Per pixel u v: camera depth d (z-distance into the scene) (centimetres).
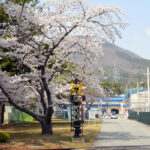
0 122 3284
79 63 2108
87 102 4481
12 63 1947
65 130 2509
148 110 5172
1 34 1823
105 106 9588
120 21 1798
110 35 1853
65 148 1354
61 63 2022
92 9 1791
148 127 3325
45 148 1334
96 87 2259
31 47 1894
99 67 2094
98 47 1944
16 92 2128
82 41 1919
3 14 1838
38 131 2492
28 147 1349
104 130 2647
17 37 1864
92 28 1844
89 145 1481
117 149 1338
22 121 4181
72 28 1823
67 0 1822
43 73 1900
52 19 1744
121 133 2300
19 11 1747
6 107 3825
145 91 7469
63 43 1958
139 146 1440
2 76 1906
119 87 9256
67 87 2178
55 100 2288
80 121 1788
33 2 2147
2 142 1505
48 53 1873
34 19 1756
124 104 9625
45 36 1845
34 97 2539
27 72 1930
